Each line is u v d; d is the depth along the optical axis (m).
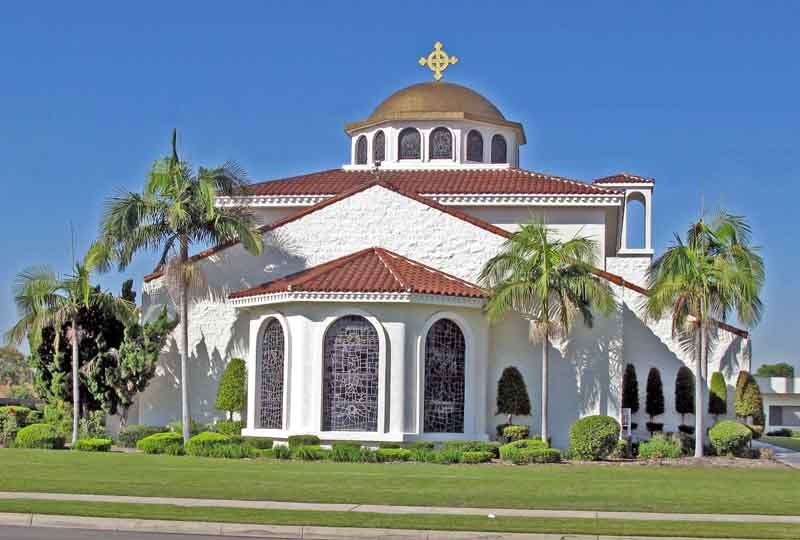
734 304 33.31
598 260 40.66
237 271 37.41
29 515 17.58
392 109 47.00
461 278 36.84
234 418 36.28
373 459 30.00
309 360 33.00
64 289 36.38
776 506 20.17
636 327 39.97
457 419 33.56
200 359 37.09
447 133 46.62
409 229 37.31
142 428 35.69
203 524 16.91
